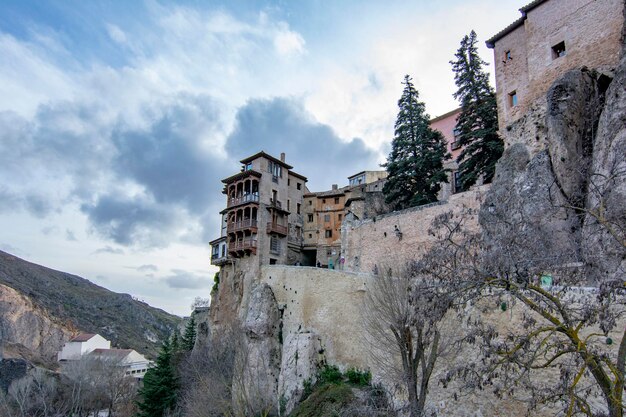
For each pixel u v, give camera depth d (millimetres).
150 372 40219
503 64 32156
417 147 41812
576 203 16125
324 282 33500
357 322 27969
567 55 27453
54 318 99750
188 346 62094
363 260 36969
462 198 29906
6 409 41656
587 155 22266
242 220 50875
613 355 11758
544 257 9820
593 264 10758
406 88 44250
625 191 15812
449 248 11797
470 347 15961
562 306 9273
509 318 14703
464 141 36906
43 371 55094
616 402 7773
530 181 23703
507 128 29484
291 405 28797
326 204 59062
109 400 50156
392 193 43062
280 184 55000
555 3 28719
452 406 16188
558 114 23000
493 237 11977
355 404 19375
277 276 39938
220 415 30188
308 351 30641
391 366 18469
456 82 38219
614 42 25172
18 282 113500
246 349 33969
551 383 12828
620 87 20094
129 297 152375
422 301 10727
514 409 13789
